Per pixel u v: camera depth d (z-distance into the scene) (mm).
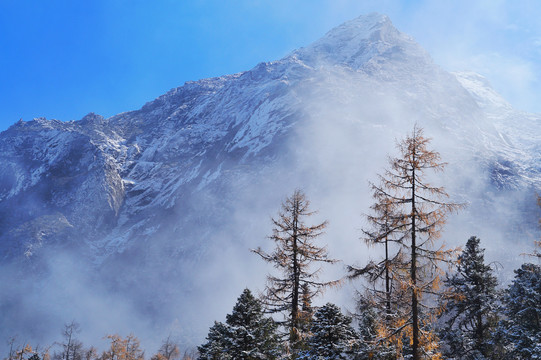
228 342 22359
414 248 14062
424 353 13773
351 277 18672
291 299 20062
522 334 23219
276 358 20594
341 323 19125
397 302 15203
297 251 19969
